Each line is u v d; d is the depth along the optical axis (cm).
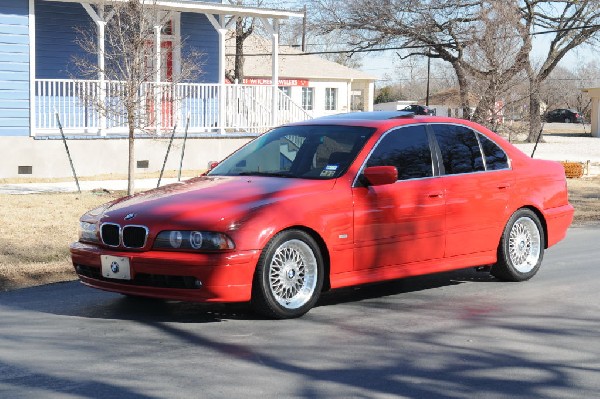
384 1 3725
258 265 714
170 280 707
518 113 2252
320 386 561
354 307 805
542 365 619
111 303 816
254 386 559
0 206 1443
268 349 651
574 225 1466
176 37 2398
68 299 834
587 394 553
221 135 2344
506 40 2158
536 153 4159
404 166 827
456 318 765
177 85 2084
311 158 817
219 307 798
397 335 701
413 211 817
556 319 765
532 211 941
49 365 604
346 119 868
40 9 2183
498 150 920
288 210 731
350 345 667
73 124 2105
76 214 1364
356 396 541
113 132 2164
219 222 703
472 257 883
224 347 656
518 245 931
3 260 1005
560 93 7881
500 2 2233
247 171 838
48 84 2059
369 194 785
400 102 7538
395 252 807
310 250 748
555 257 1110
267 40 5162
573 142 5403
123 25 1784
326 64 5738
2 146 1997
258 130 2458
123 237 727
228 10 2327
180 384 561
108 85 1975
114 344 663
